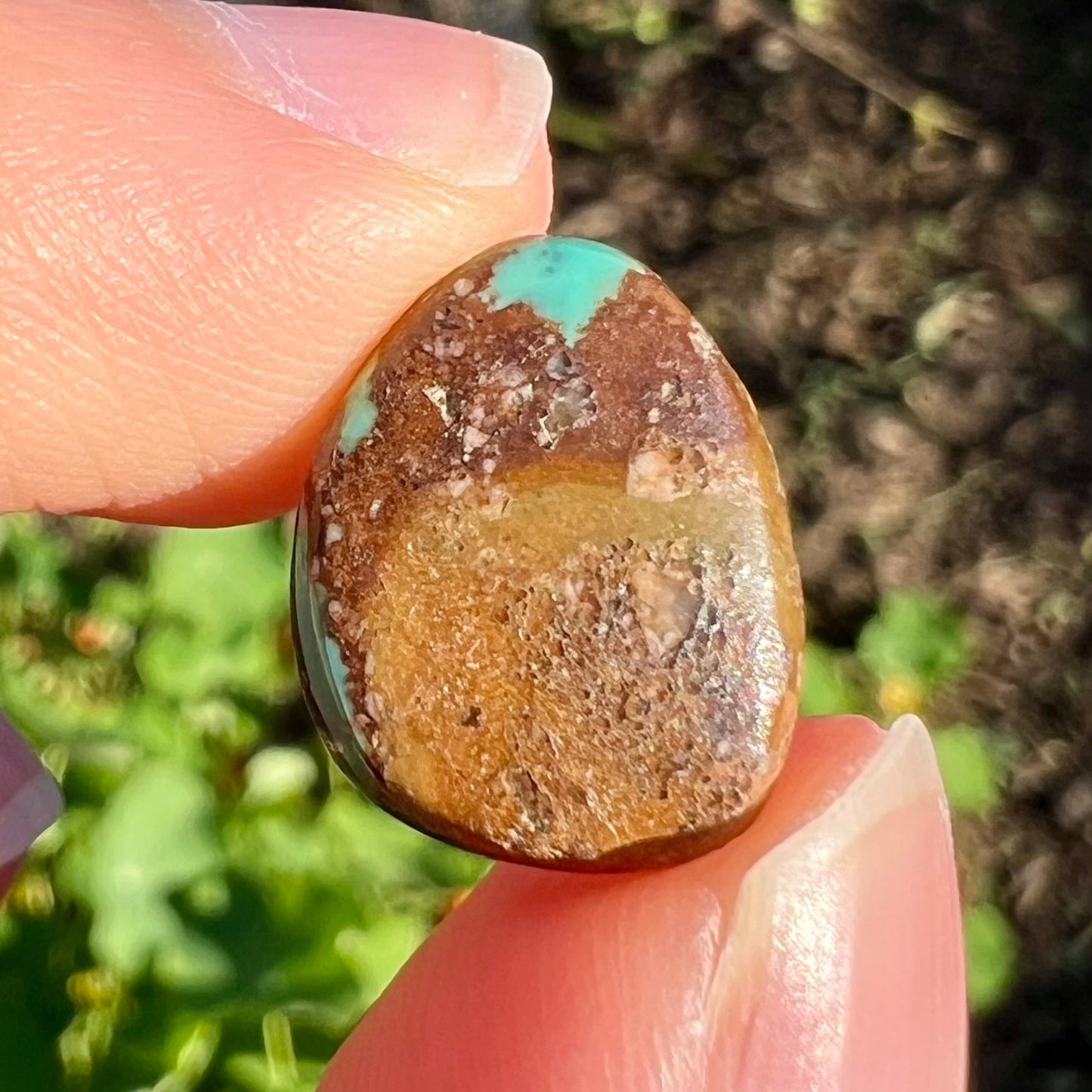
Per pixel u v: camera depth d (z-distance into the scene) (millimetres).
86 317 46
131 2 46
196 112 45
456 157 47
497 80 48
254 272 46
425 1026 45
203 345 47
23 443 47
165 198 45
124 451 48
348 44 48
